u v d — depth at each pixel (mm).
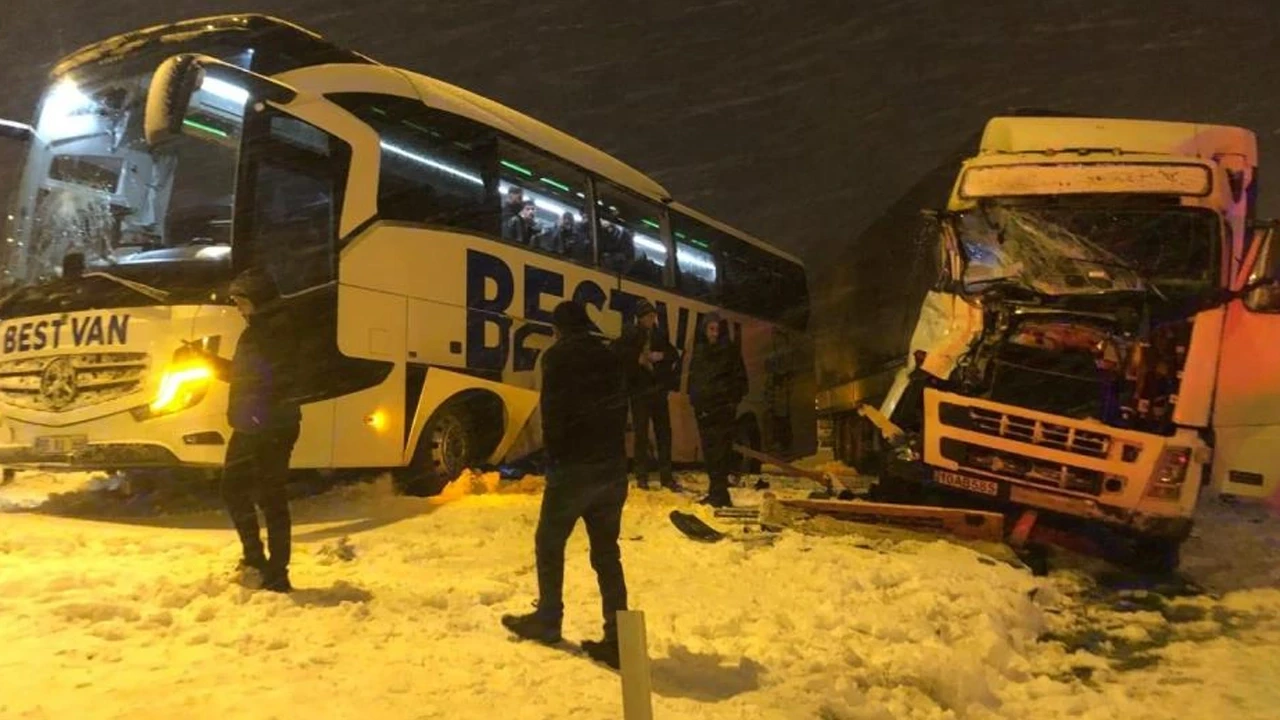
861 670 6043
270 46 9633
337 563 7625
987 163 10359
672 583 7703
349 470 10977
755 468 17781
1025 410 9266
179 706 4461
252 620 5828
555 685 5211
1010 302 9680
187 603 6102
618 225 14164
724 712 5152
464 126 11422
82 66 10141
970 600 7504
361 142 9953
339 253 9617
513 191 12086
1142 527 9016
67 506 10141
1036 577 8891
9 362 9312
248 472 6461
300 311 9164
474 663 5430
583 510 5777
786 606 7211
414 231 10477
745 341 17688
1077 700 6051
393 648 5570
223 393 8680
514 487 11398
